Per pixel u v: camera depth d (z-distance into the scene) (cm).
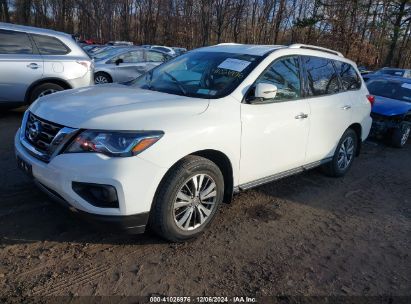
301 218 432
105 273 302
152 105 332
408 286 326
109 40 4366
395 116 816
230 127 356
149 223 330
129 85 438
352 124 559
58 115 316
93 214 297
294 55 451
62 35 766
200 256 336
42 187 325
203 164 337
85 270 303
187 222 344
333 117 503
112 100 342
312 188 525
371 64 3112
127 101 342
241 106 371
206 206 361
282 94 424
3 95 699
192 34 3841
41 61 721
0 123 706
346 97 537
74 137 298
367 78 1031
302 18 3152
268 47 447
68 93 376
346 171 588
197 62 437
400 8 3388
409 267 355
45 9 4366
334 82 522
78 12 4341
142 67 1236
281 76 424
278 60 424
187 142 321
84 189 296
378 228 428
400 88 934
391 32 3481
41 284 283
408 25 3631
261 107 390
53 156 303
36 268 299
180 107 336
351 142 579
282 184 527
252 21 3503
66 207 307
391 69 2148
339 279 325
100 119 299
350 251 372
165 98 358
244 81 383
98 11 4272
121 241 345
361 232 414
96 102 336
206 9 3528
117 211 297
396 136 823
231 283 305
